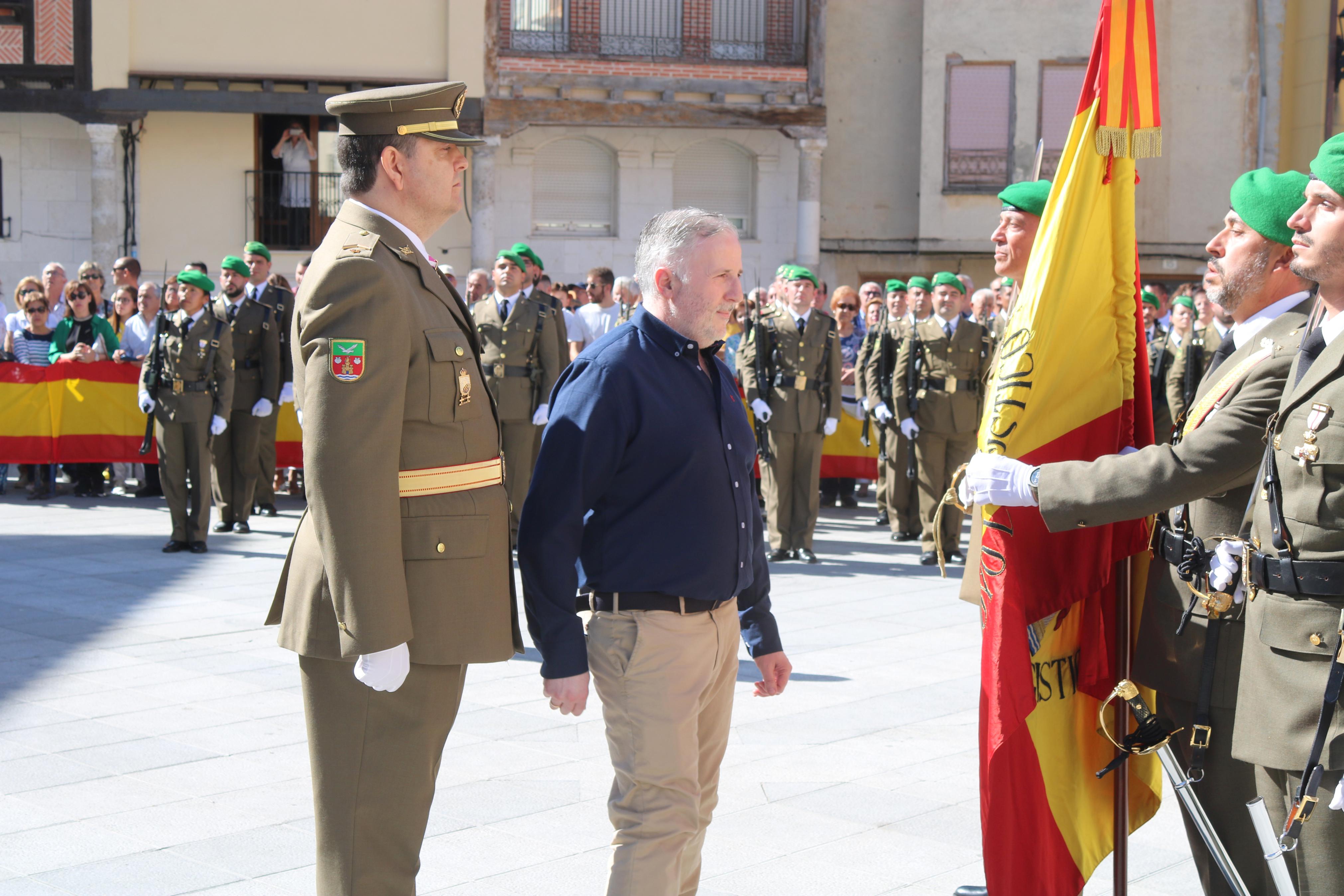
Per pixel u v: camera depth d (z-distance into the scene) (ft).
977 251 78.43
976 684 21.62
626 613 10.61
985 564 11.54
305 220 72.69
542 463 10.59
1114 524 11.88
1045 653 11.78
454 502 10.28
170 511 33.63
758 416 33.99
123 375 43.65
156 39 68.39
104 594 27.89
